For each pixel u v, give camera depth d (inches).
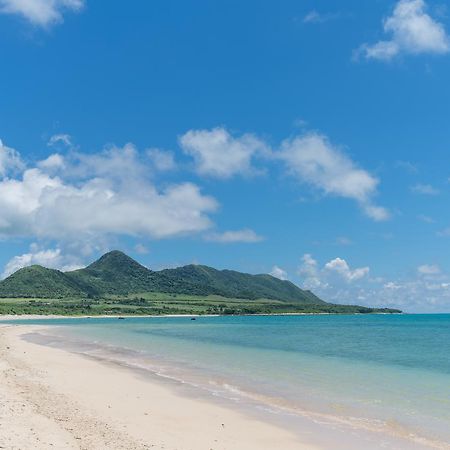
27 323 5871.1
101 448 690.8
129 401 1080.2
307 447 773.3
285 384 1359.5
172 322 7071.9
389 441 812.0
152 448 716.7
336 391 1254.9
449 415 992.9
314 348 2669.8
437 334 4311.0
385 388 1307.8
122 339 3203.7
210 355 2177.7
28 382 1241.4
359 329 5374.0
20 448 652.1
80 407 971.9
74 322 6515.8
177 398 1139.3
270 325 6392.7
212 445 761.0
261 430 868.0
